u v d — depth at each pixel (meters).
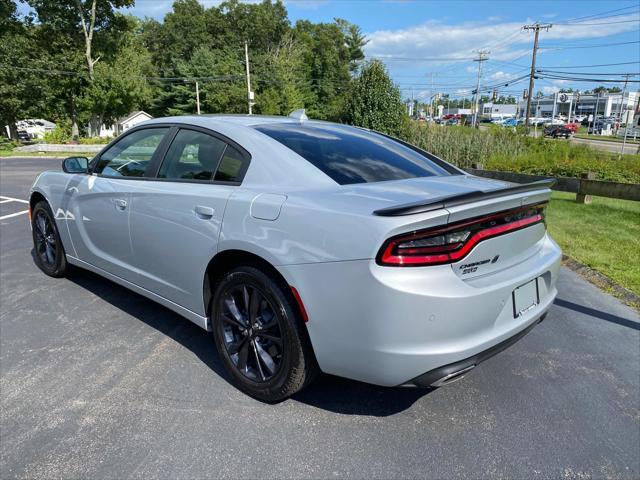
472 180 2.93
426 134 22.42
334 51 84.38
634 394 2.83
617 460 2.25
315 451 2.24
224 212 2.59
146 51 63.75
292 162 2.62
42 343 3.24
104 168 3.68
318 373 2.51
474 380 2.96
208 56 61.38
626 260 5.50
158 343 3.27
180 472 2.08
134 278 3.38
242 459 2.17
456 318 2.06
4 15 40.38
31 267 4.89
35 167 20.36
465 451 2.28
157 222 3.01
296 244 2.24
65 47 43.44
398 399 2.70
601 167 14.89
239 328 2.65
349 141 3.12
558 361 3.23
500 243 2.30
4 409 2.50
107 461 2.14
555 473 2.15
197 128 3.08
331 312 2.15
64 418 2.43
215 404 2.59
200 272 2.77
